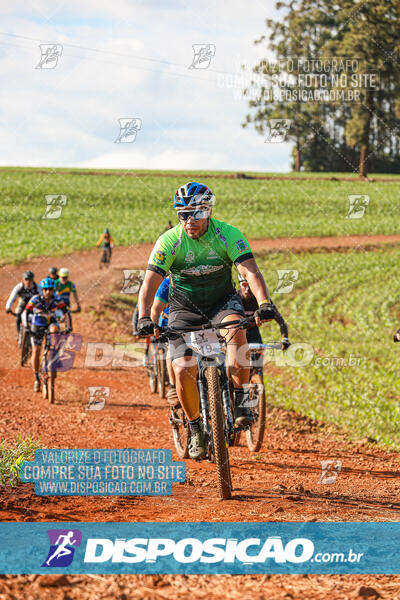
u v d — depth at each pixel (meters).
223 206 44.97
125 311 19.73
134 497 4.36
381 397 9.95
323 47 56.56
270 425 8.51
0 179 56.19
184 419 4.97
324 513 4.04
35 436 6.46
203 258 4.43
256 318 4.19
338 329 17.91
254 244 32.38
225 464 4.32
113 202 45.84
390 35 57.34
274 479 5.30
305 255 29.42
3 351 13.73
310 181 58.06
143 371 12.23
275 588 2.73
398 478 5.70
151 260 4.44
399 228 36.81
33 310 9.51
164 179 58.09
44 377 9.45
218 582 2.79
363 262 27.55
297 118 62.59
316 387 11.02
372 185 55.34
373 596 2.62
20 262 28.27
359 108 59.22
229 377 4.68
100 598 2.59
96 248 31.47
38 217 39.84
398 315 19.94
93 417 8.04
